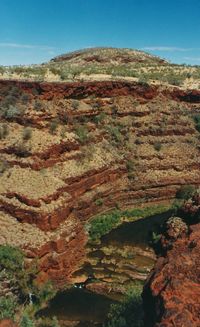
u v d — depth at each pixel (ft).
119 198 175.01
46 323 106.42
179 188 184.96
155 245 142.82
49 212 130.41
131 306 101.96
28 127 161.07
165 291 70.03
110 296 118.21
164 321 64.49
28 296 113.91
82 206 154.20
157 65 300.81
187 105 219.61
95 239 149.28
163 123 202.80
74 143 166.71
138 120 200.75
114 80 201.26
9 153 152.15
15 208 132.16
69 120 174.70
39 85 176.55
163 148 195.31
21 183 139.85
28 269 116.57
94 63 308.40
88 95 193.16
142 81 209.97
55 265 123.13
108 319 104.83
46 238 125.18
